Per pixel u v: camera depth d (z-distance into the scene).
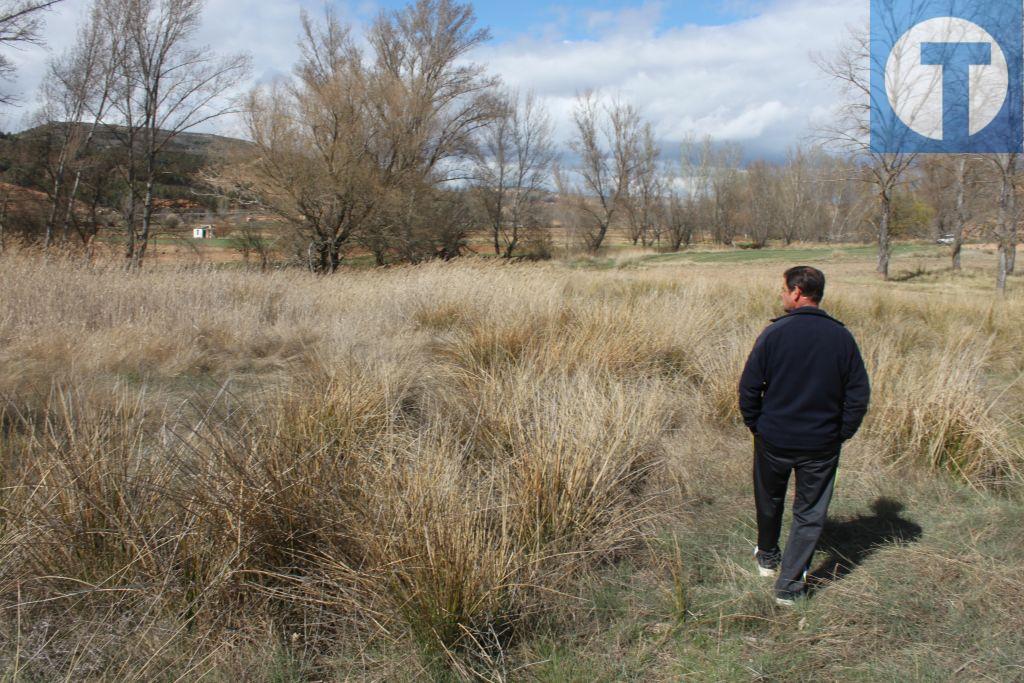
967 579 3.03
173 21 22.38
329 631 2.61
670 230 62.19
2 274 8.93
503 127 41.03
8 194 26.11
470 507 3.02
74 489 2.86
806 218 66.69
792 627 2.73
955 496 4.02
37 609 2.54
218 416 3.65
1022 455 4.23
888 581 3.05
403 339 7.24
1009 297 12.64
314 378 5.07
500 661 2.46
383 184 26.34
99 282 9.33
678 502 3.82
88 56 23.23
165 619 2.52
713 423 5.12
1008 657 2.49
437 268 12.27
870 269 33.97
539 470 3.45
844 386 2.80
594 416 4.15
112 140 24.64
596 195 51.97
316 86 24.56
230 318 8.40
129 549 2.73
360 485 3.13
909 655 2.53
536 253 45.25
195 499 2.87
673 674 2.42
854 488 4.11
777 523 3.05
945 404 4.57
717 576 3.11
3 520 2.80
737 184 66.00
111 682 2.27
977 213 26.41
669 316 7.54
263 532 2.81
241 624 2.54
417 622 2.51
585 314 7.56
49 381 5.41
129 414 4.09
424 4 30.61
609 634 2.67
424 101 28.27
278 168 23.75
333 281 12.24
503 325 6.83
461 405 4.68
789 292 2.99
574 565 3.07
